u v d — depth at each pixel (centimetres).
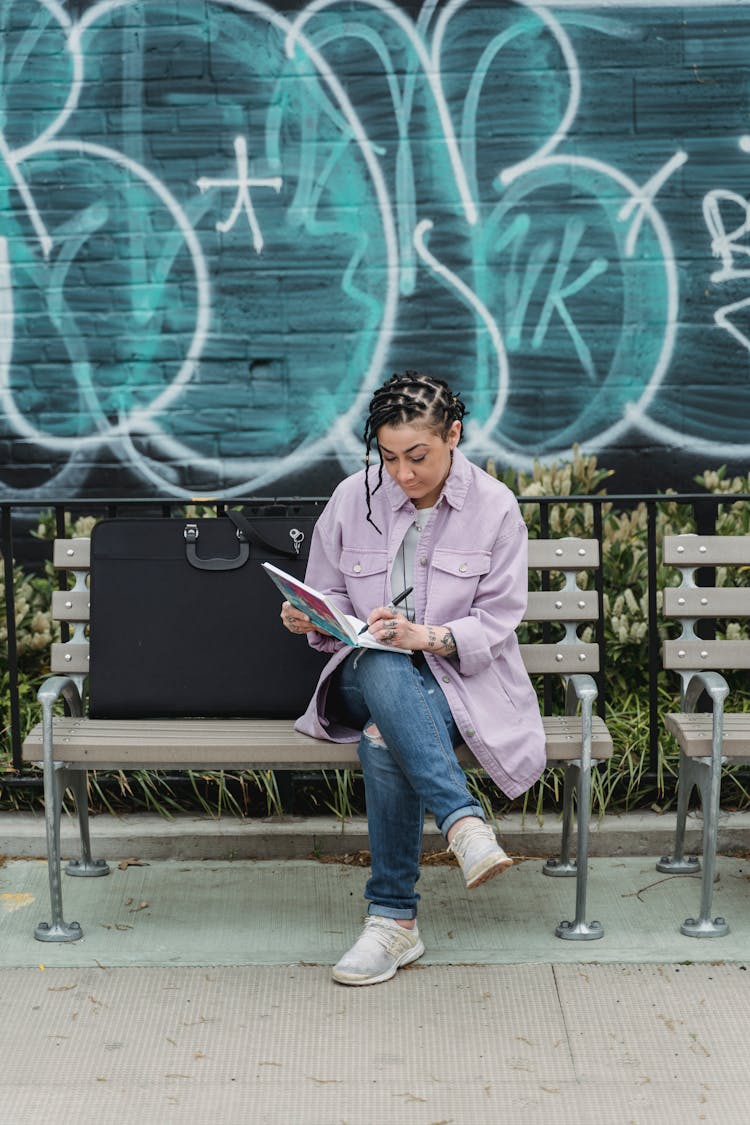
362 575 330
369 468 335
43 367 540
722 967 319
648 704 426
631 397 535
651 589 390
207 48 527
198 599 353
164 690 353
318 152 529
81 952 330
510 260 531
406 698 307
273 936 339
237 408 539
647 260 530
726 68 523
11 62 530
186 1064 280
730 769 399
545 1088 270
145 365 539
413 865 320
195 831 387
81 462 543
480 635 316
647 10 521
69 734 337
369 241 532
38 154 532
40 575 544
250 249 533
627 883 368
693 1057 280
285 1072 276
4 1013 301
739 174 527
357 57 525
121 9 526
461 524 328
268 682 352
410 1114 261
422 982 313
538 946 331
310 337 536
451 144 527
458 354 535
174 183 531
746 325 532
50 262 536
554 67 524
